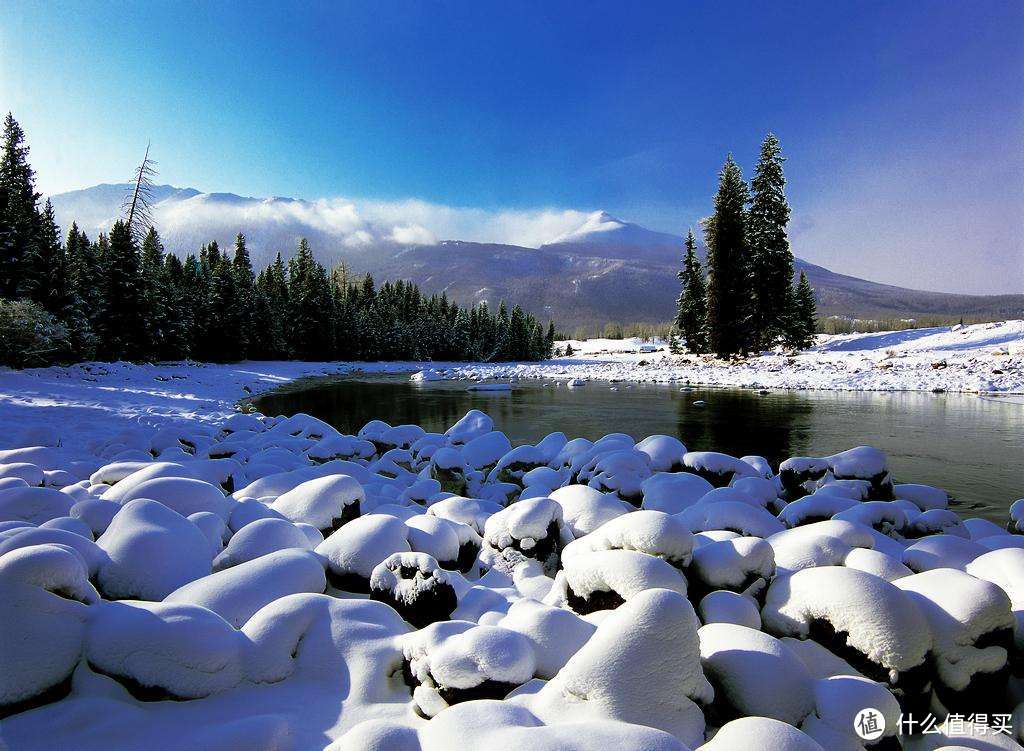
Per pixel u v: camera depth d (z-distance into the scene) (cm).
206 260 5041
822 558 388
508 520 477
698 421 1552
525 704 257
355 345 5247
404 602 344
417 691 265
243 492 628
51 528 366
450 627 297
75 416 1221
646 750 202
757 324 3791
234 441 978
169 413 1374
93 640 266
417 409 1880
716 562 366
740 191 3788
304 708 262
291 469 797
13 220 2509
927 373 2564
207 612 285
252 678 273
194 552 394
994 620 297
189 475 610
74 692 256
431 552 425
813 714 262
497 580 450
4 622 249
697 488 648
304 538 443
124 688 260
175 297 3475
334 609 316
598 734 210
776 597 342
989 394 1995
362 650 293
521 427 1466
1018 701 296
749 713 261
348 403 2048
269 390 2550
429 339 6034
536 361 6575
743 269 3791
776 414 1669
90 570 353
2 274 2452
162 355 3359
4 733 231
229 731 223
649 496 645
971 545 424
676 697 251
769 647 280
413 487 691
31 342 2077
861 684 268
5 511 441
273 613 303
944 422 1458
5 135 2625
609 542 394
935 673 293
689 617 271
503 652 271
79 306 2634
